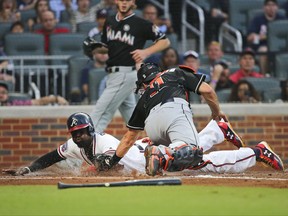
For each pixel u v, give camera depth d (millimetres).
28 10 40812
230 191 17688
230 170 22641
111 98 26531
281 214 14398
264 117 32031
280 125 32031
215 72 34031
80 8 40312
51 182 20406
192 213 14523
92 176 22344
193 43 41719
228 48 41312
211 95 20438
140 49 26438
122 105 27250
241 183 19469
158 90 20359
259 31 39875
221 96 33719
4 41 36156
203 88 20359
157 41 26391
